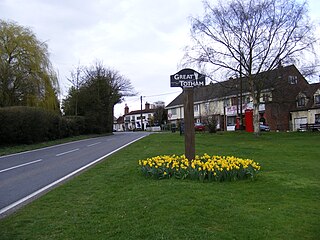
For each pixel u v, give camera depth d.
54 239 5.03
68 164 14.85
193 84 11.01
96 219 5.86
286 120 54.16
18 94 33.69
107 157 16.58
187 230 5.14
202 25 33.12
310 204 6.55
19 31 34.00
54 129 35.62
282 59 32.03
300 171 10.63
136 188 8.16
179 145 22.66
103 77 56.56
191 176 9.04
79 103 52.56
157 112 99.38
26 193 8.90
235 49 33.12
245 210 6.12
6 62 32.41
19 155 20.39
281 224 5.39
